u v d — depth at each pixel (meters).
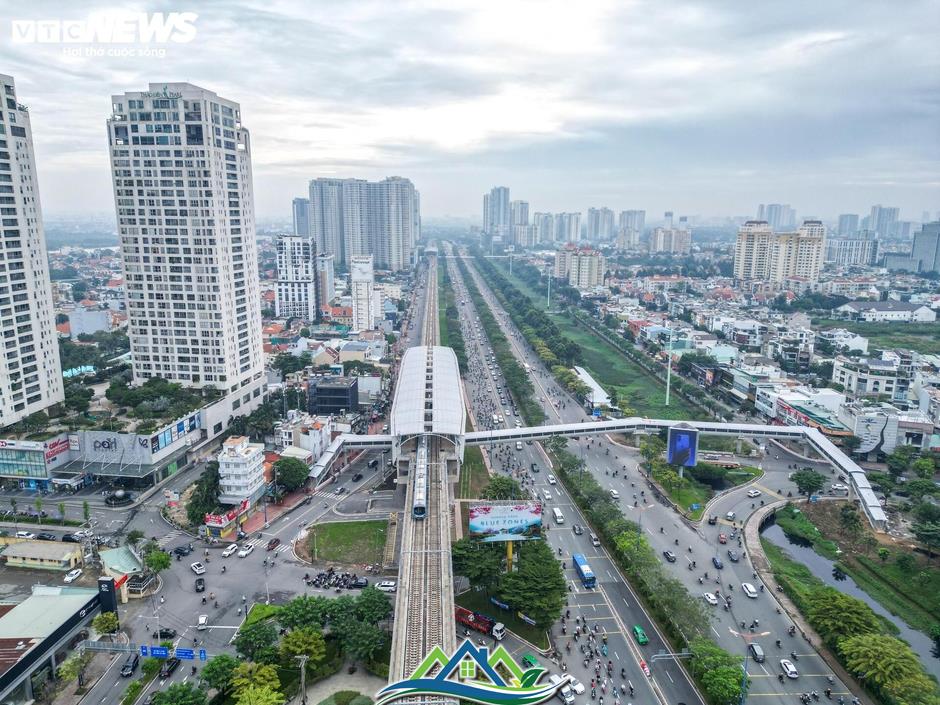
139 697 156.50
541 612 178.50
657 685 162.38
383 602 178.38
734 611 194.75
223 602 194.38
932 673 173.50
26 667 154.38
